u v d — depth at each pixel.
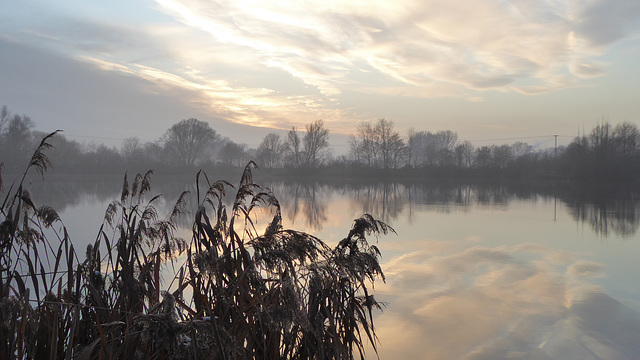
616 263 11.08
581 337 6.03
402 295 7.91
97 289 2.89
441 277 9.34
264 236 2.46
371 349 5.46
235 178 89.38
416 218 21.61
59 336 2.61
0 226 2.62
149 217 3.15
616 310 7.20
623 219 21.50
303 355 2.68
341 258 2.72
